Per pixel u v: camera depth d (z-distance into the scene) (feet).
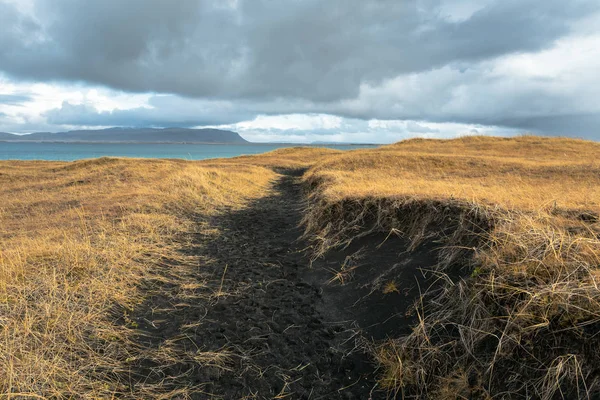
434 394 10.62
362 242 22.63
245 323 15.08
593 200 20.02
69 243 20.18
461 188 26.16
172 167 66.69
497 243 14.35
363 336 14.25
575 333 9.40
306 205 40.93
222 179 55.67
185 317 15.14
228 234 29.45
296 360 12.87
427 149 96.63
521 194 22.84
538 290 10.78
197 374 11.55
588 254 11.78
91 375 10.73
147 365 11.69
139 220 28.07
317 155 143.43
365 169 60.85
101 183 50.93
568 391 8.71
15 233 26.03
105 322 13.53
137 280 17.83
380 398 11.10
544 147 89.66
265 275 20.76
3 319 12.03
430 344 11.94
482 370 10.36
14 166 91.20
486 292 12.05
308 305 17.29
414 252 18.79
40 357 10.59
